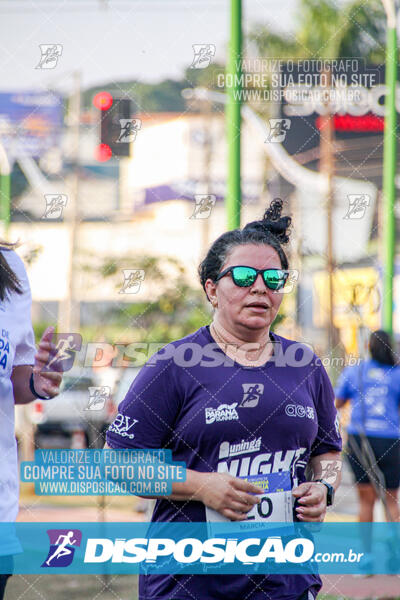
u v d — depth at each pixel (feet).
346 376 36.63
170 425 16.08
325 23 106.63
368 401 35.47
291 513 16.24
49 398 16.61
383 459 34.45
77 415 60.08
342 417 36.88
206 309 67.36
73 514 42.55
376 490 33.68
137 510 42.68
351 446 34.91
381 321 69.92
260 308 16.21
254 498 15.71
